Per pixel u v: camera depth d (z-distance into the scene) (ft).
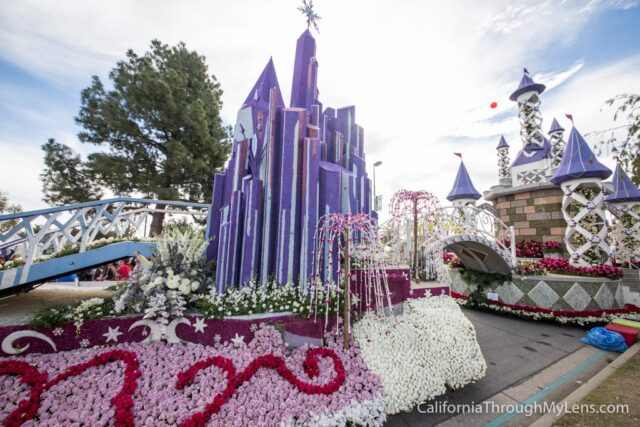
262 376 10.87
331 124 24.97
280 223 16.21
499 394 13.53
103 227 18.35
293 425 9.25
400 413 11.71
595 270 27.45
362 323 14.52
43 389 9.27
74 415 8.46
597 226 30.01
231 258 16.20
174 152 40.37
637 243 32.60
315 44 23.70
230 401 9.61
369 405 10.46
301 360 12.01
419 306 16.70
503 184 48.55
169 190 40.16
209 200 46.14
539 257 37.78
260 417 9.08
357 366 11.98
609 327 21.58
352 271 15.55
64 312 12.34
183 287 13.43
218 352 11.93
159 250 15.29
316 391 10.41
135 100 39.70
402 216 22.24
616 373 14.84
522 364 17.21
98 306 13.10
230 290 14.92
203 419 8.76
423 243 24.22
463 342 14.47
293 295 14.53
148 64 40.83
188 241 16.60
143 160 42.34
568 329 24.73
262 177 18.48
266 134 18.72
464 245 28.71
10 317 12.48
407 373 12.15
